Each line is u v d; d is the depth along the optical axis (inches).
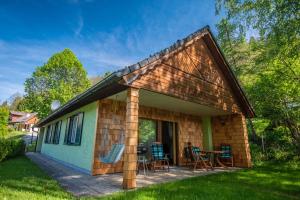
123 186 201.0
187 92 295.1
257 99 458.3
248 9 378.6
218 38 569.3
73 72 1405.0
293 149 451.2
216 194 187.5
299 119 434.9
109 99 323.3
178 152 406.6
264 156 457.7
